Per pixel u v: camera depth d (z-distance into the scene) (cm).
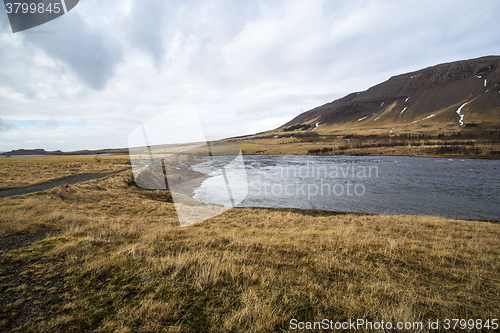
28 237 560
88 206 1199
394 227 1033
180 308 294
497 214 1956
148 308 286
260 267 447
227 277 389
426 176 4009
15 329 241
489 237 885
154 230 718
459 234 916
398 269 463
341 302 320
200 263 421
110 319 265
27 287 326
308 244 634
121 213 1116
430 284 401
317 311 299
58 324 252
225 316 281
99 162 4116
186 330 254
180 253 480
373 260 518
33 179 2081
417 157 8100
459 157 7806
